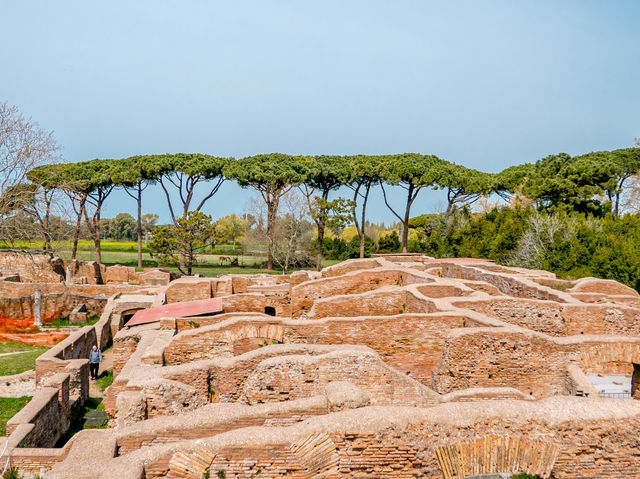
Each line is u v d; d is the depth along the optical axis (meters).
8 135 33.94
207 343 16.59
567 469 8.79
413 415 8.77
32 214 35.84
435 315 16.55
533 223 47.19
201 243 52.75
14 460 11.79
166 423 9.49
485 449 8.75
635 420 8.91
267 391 12.48
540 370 13.81
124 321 32.91
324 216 65.00
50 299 36.16
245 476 8.38
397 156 70.12
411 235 96.00
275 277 35.06
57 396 16.03
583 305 17.61
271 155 70.50
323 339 16.67
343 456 8.52
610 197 55.72
